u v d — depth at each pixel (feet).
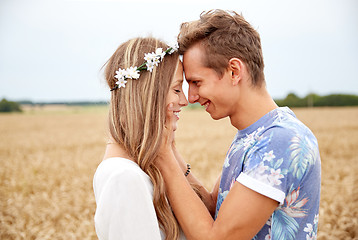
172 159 5.18
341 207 18.58
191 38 5.17
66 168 31.42
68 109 192.24
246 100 5.18
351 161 32.53
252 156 4.71
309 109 142.92
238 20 5.17
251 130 5.17
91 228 16.34
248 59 5.07
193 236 4.80
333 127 65.46
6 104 174.29
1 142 55.62
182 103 5.50
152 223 4.52
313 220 4.96
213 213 6.39
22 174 29.99
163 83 5.11
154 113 5.08
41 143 53.36
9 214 19.13
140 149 5.05
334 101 175.32
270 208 4.53
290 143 4.58
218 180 6.48
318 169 4.91
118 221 4.39
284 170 4.50
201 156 35.53
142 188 4.53
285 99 171.01
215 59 5.02
